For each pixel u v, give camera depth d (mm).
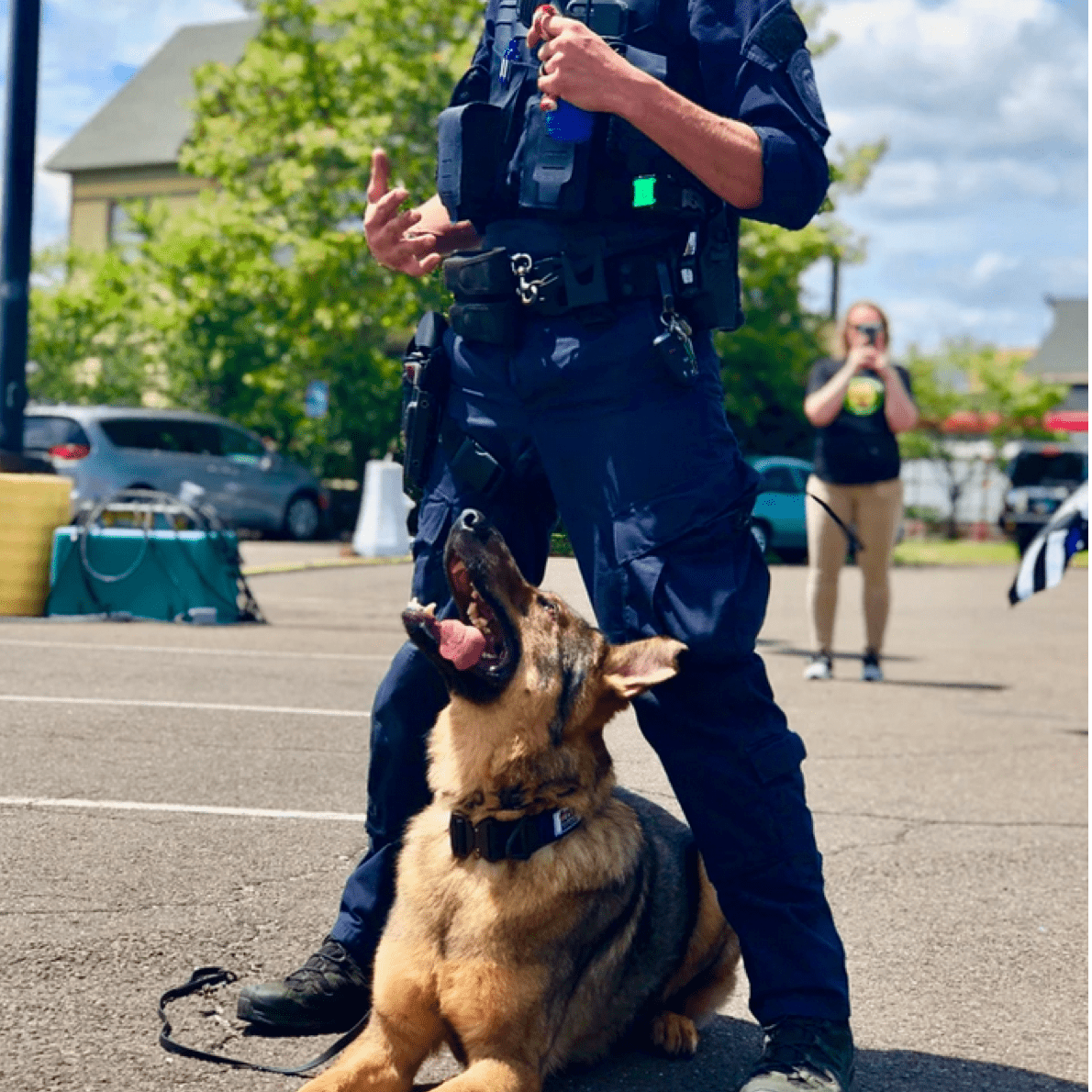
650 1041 3295
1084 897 4598
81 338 31578
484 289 2926
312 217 25578
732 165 2771
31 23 11234
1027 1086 3094
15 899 3846
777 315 30109
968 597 18812
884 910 4359
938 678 9961
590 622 3029
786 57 2855
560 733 2893
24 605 10500
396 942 2871
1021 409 39688
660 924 3248
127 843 4453
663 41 2906
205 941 3635
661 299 2848
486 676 2832
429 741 3066
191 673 7988
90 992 3256
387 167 3297
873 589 9438
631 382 2842
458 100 3248
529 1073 2764
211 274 26906
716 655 2818
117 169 45812
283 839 4617
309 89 25547
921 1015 3512
